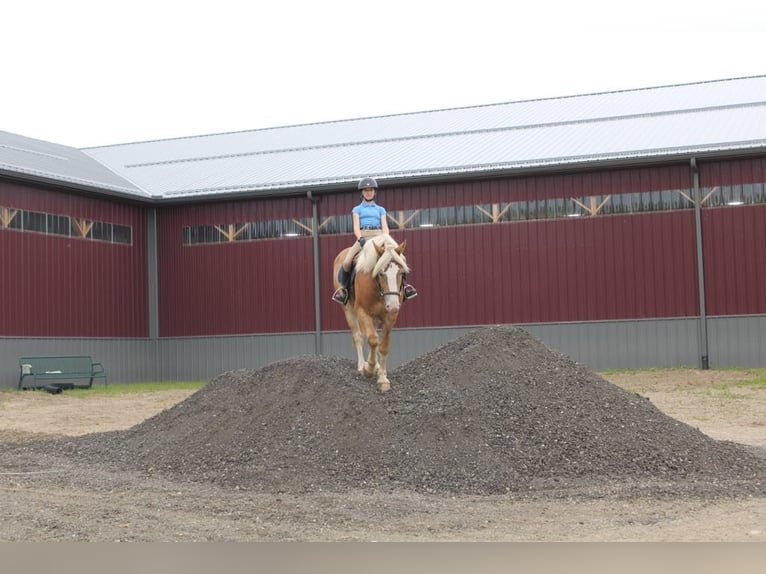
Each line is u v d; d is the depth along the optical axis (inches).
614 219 1269.7
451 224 1347.2
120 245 1454.2
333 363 550.9
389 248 480.1
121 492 436.8
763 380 1043.9
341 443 473.1
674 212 1243.8
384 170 1402.6
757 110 1397.6
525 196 1311.5
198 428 523.8
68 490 443.8
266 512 381.7
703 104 1497.3
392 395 505.4
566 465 450.6
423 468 448.5
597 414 487.8
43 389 1222.9
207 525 357.1
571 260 1286.9
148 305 1504.7
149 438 544.1
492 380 503.2
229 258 1470.2
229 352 1464.1
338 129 1792.6
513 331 548.4
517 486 426.6
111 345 1419.8
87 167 1551.4
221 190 1457.9
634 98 1653.5
